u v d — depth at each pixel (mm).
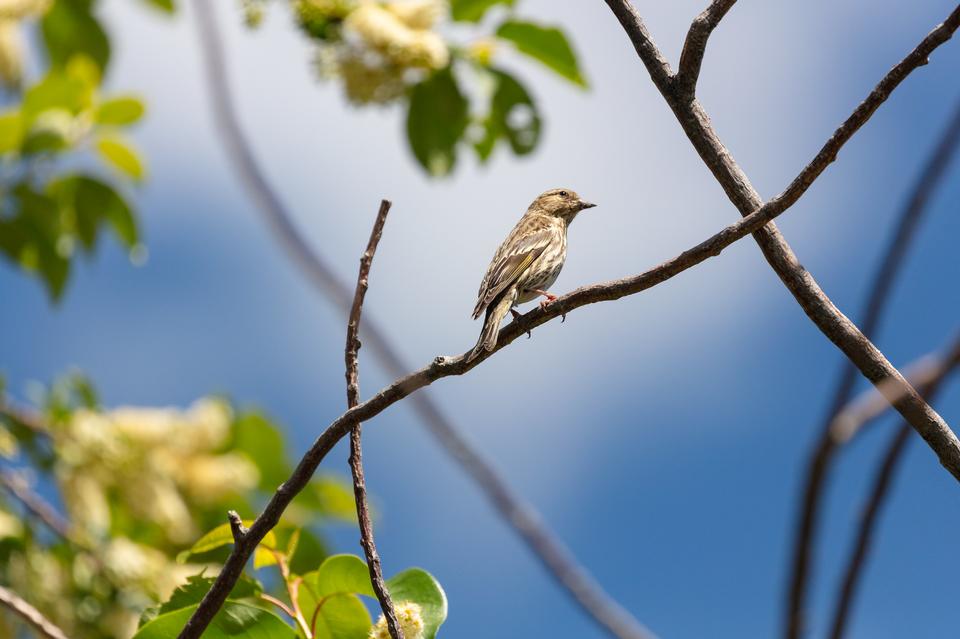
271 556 7852
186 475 12242
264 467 12930
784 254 6496
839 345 6266
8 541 11234
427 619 7320
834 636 5332
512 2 11930
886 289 6230
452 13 11992
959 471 5988
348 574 7598
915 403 6086
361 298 7461
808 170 6312
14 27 13000
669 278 6953
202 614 7074
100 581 11383
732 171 6844
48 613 11164
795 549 5137
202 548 7879
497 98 11922
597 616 8945
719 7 6867
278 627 7512
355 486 7086
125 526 12031
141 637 7406
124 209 13258
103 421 11750
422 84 11656
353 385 7332
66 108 12648
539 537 9258
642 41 7074
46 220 13086
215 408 12531
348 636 7742
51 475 11641
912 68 6109
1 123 12508
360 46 11344
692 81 6922
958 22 6027
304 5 11484
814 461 5145
